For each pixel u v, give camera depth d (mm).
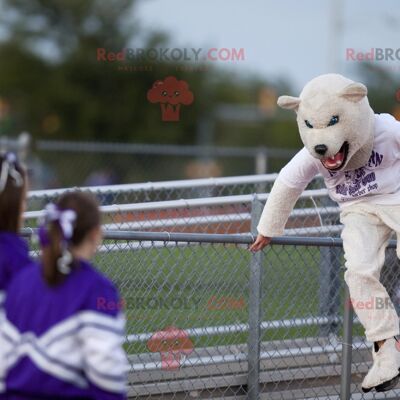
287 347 20953
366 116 17547
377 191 18125
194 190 32188
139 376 19781
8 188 12656
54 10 108750
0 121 102938
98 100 104812
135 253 19438
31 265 12516
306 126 17781
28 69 107250
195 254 19938
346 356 19172
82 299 11828
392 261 20875
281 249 22078
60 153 53906
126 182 54750
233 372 20469
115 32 108125
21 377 11820
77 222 12219
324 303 21250
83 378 11898
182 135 106438
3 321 12125
